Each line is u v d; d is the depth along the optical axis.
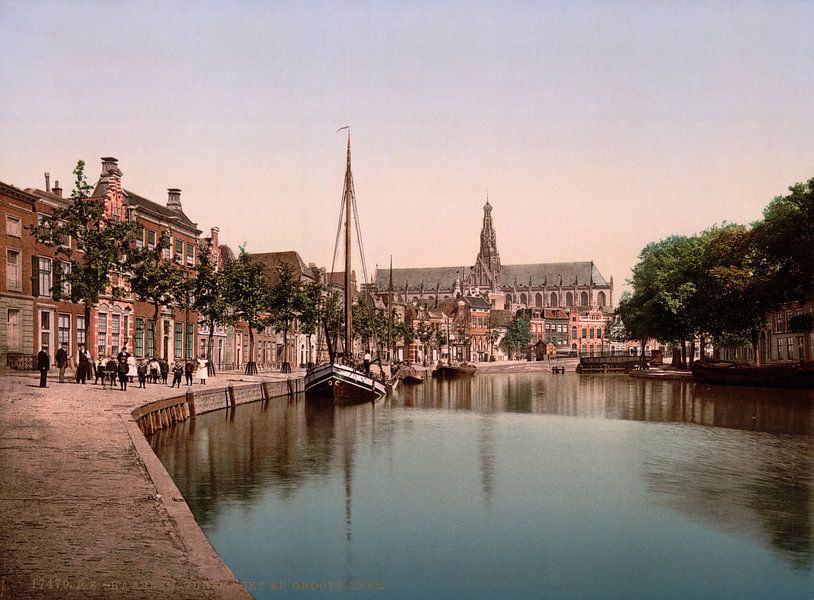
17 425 22.73
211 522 19.00
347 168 64.06
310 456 29.22
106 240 41.81
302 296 74.88
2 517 12.62
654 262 98.69
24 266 45.50
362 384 58.34
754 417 43.16
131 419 25.22
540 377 118.94
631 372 109.69
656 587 14.81
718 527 18.92
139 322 60.12
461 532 18.38
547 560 16.36
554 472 26.23
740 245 71.12
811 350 75.62
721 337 82.75
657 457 29.45
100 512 13.14
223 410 45.22
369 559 16.27
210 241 76.19
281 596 14.01
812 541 17.69
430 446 32.75
